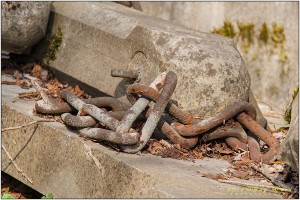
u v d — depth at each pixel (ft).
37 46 43.37
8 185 39.60
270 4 53.42
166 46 36.42
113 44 38.55
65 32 41.65
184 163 32.96
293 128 30.04
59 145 34.60
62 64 41.39
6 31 41.83
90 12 40.86
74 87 41.09
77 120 34.12
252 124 35.01
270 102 53.26
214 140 35.58
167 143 34.37
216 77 35.91
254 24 53.88
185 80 35.76
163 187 29.71
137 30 37.52
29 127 36.24
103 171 32.37
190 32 38.47
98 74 39.06
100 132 33.09
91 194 32.73
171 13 55.36
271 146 34.24
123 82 37.68
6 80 41.93
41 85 41.32
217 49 36.68
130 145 32.91
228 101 36.09
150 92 33.76
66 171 34.09
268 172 32.40
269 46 53.52
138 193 30.66
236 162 33.55
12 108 37.22
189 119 35.04
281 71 53.16
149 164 31.89
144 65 36.88
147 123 33.40
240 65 36.76
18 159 36.68
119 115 34.45
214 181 31.04
